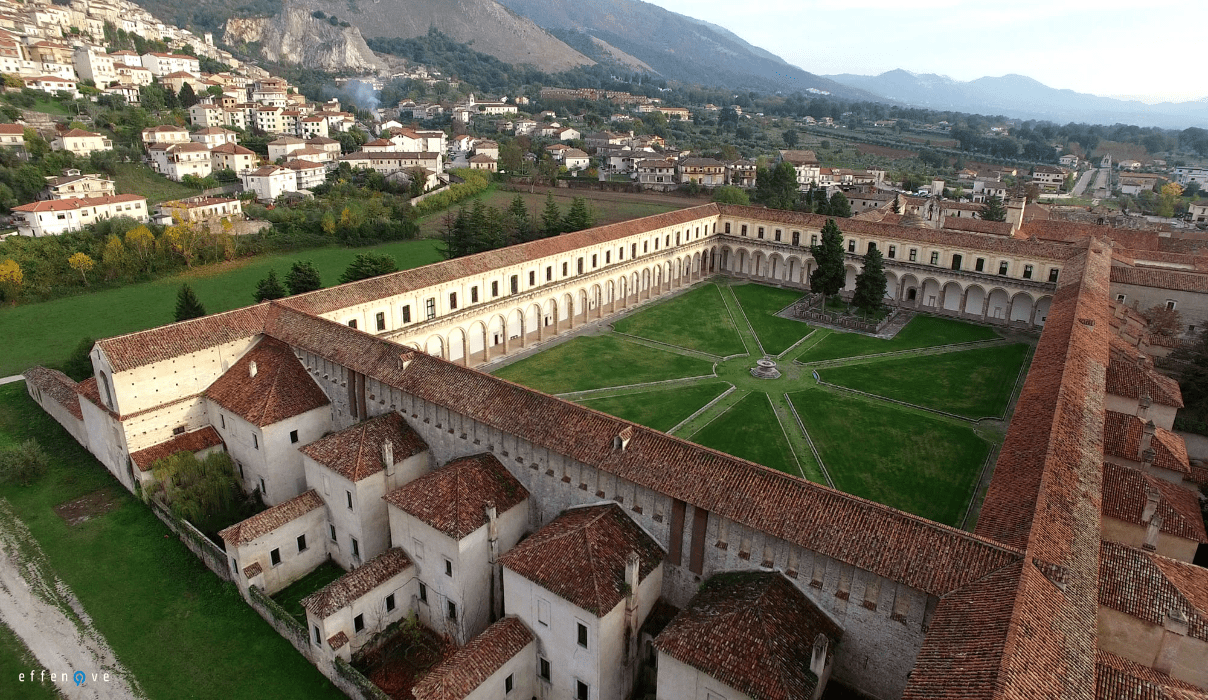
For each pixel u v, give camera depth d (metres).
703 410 82.19
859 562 34.81
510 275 100.81
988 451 72.88
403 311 85.56
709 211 145.25
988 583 32.03
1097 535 38.00
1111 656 36.19
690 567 41.91
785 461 70.12
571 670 40.88
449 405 51.47
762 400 85.44
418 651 47.56
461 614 45.72
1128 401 66.38
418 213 187.88
